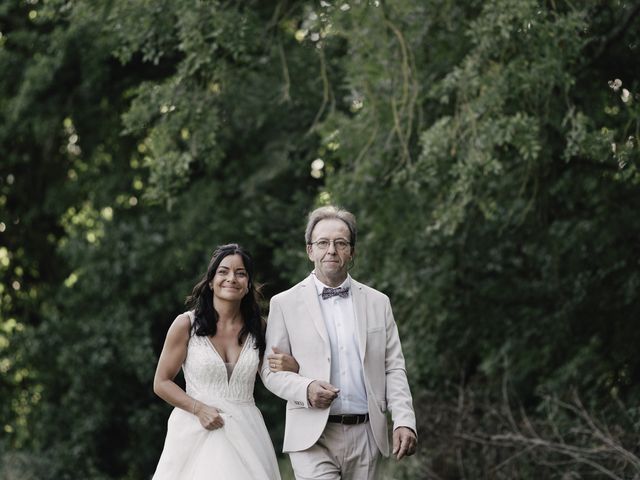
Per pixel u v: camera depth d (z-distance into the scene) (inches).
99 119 634.2
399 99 395.2
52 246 703.7
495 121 336.5
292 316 215.6
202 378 227.5
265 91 560.1
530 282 487.8
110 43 565.3
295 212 606.2
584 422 392.2
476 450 414.0
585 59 391.5
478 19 341.4
